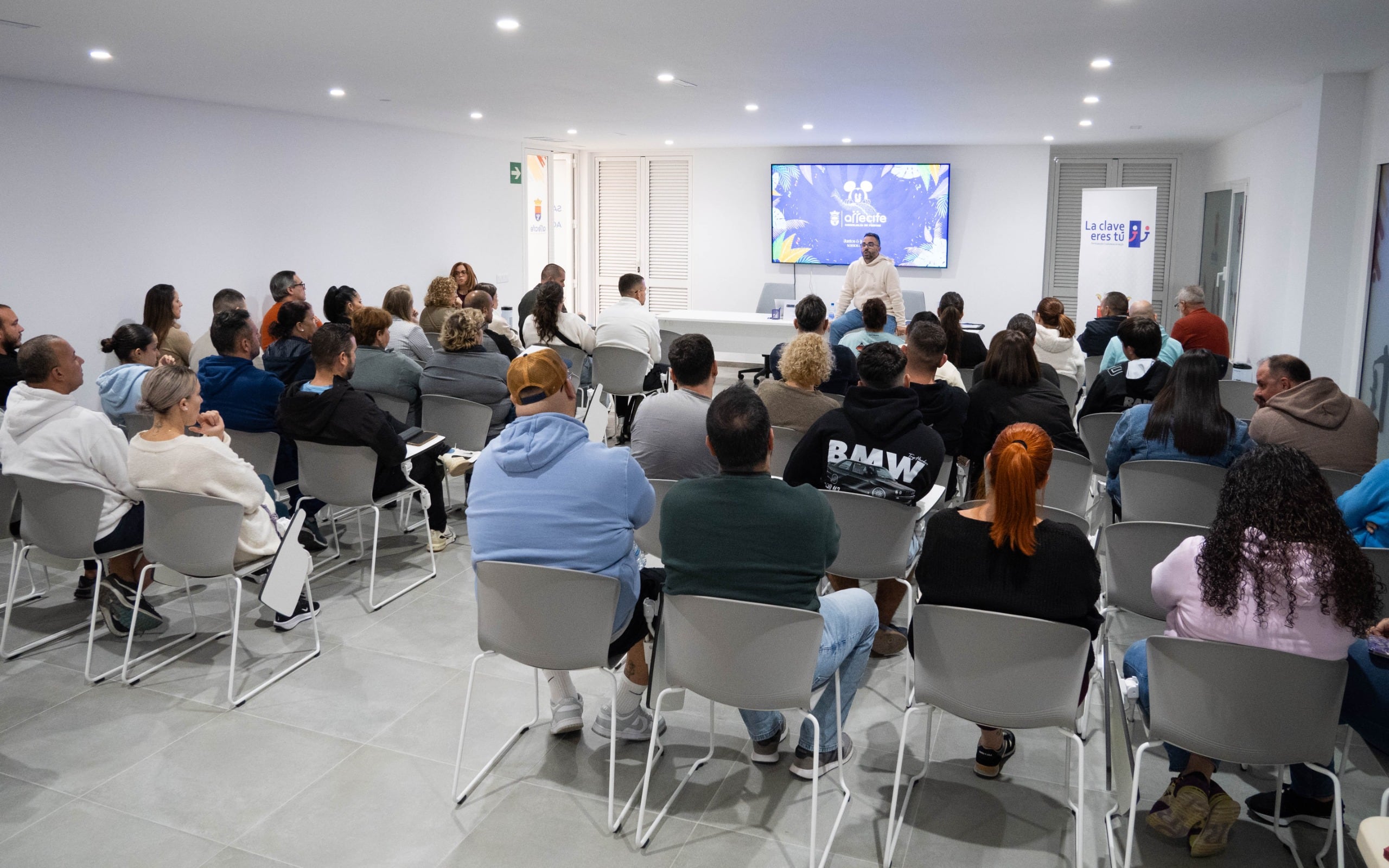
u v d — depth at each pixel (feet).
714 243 42.91
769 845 8.64
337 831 8.80
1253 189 31.55
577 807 9.18
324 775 9.70
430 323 24.22
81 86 22.59
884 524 10.53
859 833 8.80
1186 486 11.44
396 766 9.87
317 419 13.01
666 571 9.24
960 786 9.59
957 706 8.01
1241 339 33.19
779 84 22.65
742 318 31.96
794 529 8.17
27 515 11.54
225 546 10.77
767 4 14.55
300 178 28.81
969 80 21.98
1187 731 7.44
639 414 12.02
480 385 16.80
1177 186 40.68
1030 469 7.70
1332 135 21.58
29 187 21.81
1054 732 10.66
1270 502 7.39
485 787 9.52
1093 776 9.76
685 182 43.09
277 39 17.20
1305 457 7.48
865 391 10.76
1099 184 41.57
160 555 11.02
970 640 7.76
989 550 7.97
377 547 15.99
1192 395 11.58
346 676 11.81
